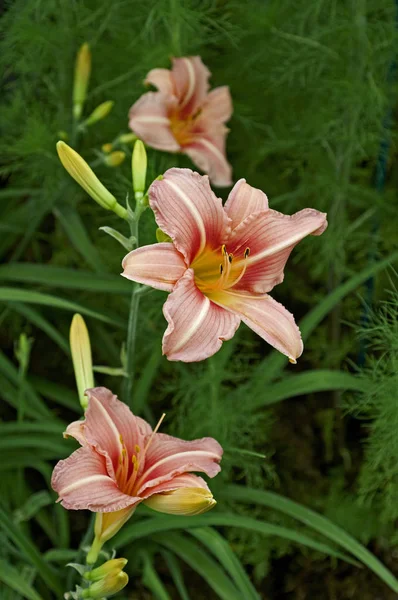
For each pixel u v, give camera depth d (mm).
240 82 1521
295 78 1480
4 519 1234
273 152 1523
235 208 1141
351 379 1319
